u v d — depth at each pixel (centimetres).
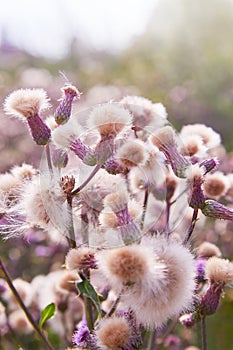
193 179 35
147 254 31
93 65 164
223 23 160
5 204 36
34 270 68
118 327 32
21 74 137
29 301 48
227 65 145
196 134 41
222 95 123
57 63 169
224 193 40
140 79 148
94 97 107
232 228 63
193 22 162
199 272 37
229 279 35
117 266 31
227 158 70
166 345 48
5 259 68
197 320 37
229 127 110
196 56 154
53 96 103
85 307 36
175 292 31
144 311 31
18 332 51
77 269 33
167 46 162
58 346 51
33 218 34
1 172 81
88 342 34
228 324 56
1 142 90
